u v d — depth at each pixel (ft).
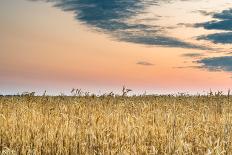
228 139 33.45
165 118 44.14
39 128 39.86
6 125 40.91
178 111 52.85
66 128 37.93
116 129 38.37
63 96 64.85
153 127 38.75
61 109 52.70
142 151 32.83
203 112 53.52
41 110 52.95
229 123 39.99
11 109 52.80
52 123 42.96
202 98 68.95
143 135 36.73
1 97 63.26
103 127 38.88
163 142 35.12
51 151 34.58
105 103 58.49
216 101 65.62
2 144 35.14
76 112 52.37
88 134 35.42
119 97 63.77
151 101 63.05
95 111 51.24
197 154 32.32
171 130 38.29
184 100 66.49
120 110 51.01
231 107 59.06
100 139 35.99
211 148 31.94
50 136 35.86
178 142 32.96
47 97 63.82
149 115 47.29
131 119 43.04
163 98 67.92
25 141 35.40
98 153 33.17
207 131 38.17
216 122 45.60
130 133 37.22
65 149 34.06
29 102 59.31
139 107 55.42
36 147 33.83
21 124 40.78
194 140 36.40
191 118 47.73
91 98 62.23
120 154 31.94
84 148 34.04
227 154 32.07
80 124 41.86
